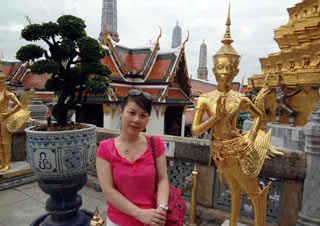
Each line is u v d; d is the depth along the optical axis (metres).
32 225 3.21
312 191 2.88
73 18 3.18
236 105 2.32
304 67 4.38
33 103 7.15
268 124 4.91
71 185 3.07
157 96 17.61
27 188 4.73
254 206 2.52
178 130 21.56
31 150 2.95
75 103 3.49
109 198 1.58
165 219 1.51
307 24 4.55
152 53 19.06
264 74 5.16
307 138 2.92
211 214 3.61
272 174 3.24
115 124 16.69
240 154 2.31
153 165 1.69
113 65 18.22
